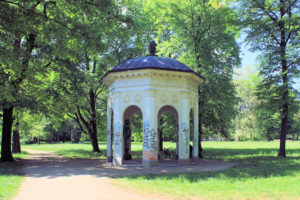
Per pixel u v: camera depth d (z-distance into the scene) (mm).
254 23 22797
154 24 30406
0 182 10539
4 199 8039
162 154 25203
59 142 76250
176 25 25312
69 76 22078
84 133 33500
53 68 21797
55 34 15547
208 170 14383
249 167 15641
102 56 27766
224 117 26906
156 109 16297
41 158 23328
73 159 22391
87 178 11992
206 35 25469
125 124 20609
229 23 23391
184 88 17203
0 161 19703
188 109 17172
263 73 23000
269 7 22266
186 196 8477
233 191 9039
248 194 8633
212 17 24344
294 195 8523
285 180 11117
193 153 18609
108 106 19500
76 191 9312
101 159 22422
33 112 20000
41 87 21734
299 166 15648
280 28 22094
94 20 18219
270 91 22516
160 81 16578
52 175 12945
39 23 15617
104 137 33969
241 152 29109
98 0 15703
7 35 14484
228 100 26203
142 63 16984
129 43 29203
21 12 14812
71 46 17219
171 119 27516
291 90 22156
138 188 9680
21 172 14016
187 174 12805
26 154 27766
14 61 13469
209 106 24859
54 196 8586
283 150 22875
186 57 24922
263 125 49406
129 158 20719
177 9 24875
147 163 15953
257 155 24797
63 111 23344
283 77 22250
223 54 25312
